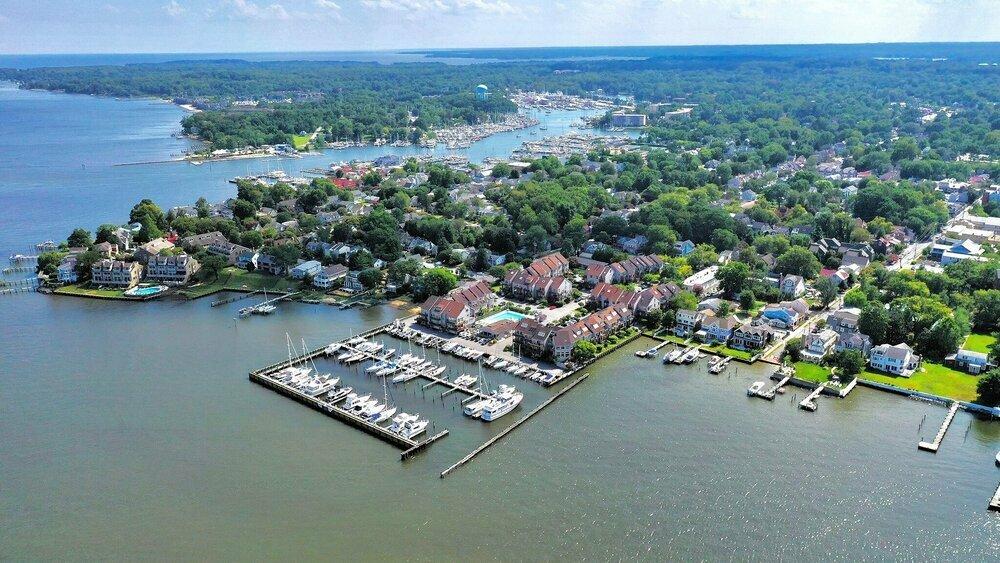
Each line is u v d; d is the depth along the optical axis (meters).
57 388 189.75
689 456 155.50
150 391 188.62
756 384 186.50
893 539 129.50
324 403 179.12
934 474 148.62
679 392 186.25
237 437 165.75
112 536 131.88
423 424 167.88
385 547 128.00
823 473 148.88
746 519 134.62
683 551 126.44
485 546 128.00
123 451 159.38
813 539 129.50
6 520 136.62
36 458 156.62
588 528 132.38
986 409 172.75
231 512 138.25
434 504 140.12
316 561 124.69
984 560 124.44
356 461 155.88
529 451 158.75
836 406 178.25
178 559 125.69
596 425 169.50
